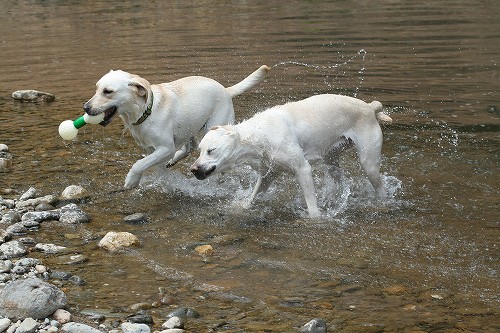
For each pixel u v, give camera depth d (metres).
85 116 6.25
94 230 5.92
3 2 23.53
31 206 6.39
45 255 5.39
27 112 9.79
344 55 12.79
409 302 4.60
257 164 6.21
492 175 7.05
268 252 5.48
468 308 4.51
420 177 7.05
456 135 8.28
